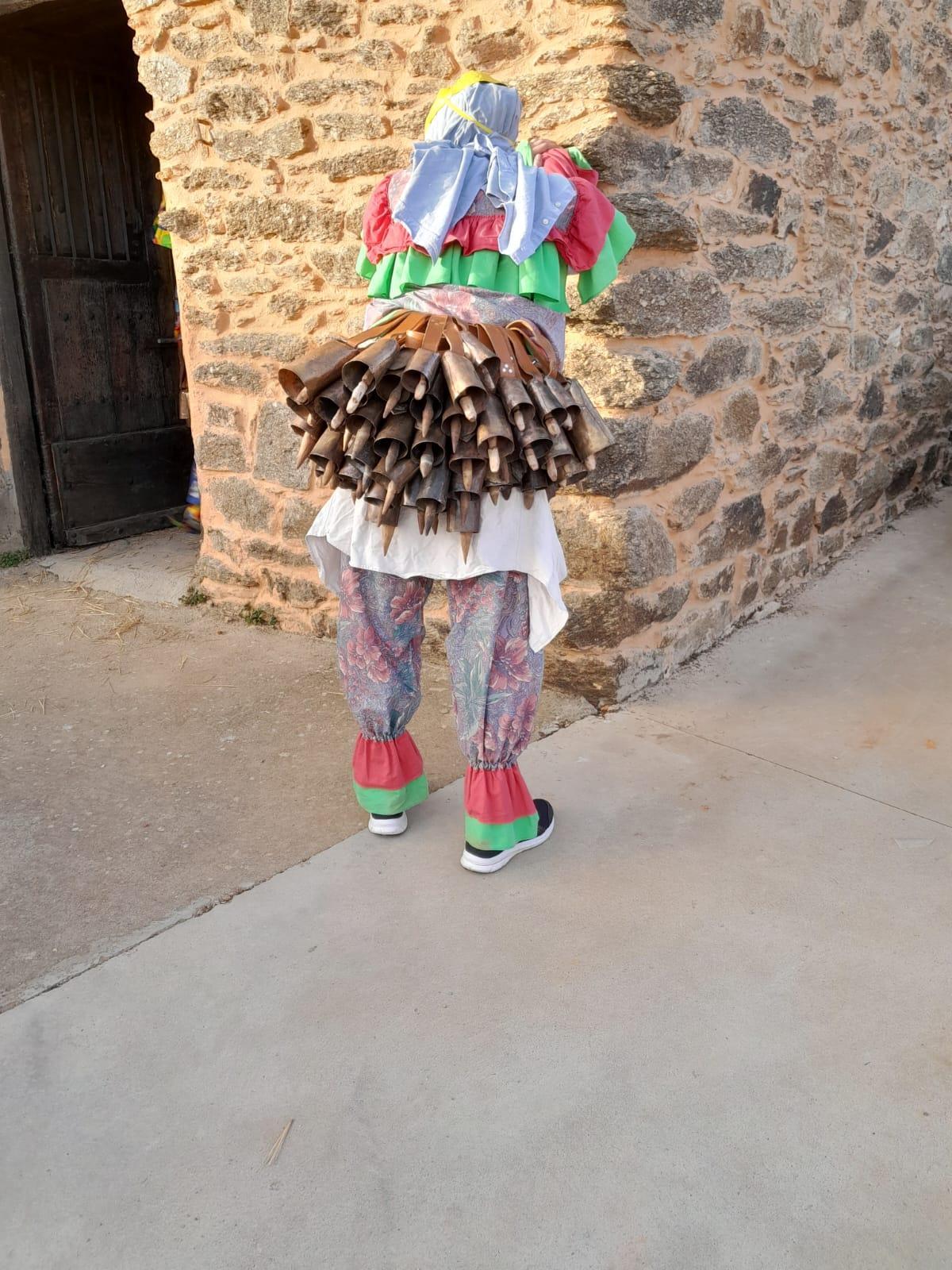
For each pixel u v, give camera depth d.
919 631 3.71
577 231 2.05
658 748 2.90
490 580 2.10
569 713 3.11
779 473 3.82
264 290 3.61
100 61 4.64
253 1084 1.73
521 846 2.37
